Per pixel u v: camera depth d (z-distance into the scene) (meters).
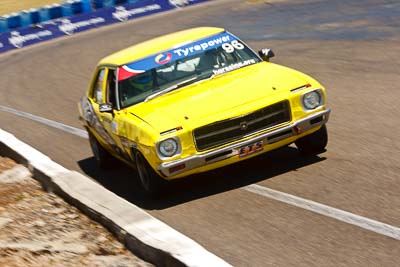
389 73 45.56
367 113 36.59
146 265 20.11
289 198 25.11
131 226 21.94
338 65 51.56
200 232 23.30
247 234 22.31
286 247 20.64
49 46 119.31
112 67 31.55
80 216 25.52
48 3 169.12
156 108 28.22
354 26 68.69
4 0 181.62
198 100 27.84
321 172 27.50
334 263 18.94
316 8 88.62
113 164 35.19
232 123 26.59
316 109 27.61
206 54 30.78
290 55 60.09
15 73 88.94
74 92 65.69
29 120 54.91
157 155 26.23
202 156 26.28
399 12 70.94
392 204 22.80
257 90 27.80
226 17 101.25
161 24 112.12
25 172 32.81
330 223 21.97
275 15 91.81
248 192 26.69
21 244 23.27
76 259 21.55
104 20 137.50
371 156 28.72
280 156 30.66
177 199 27.69
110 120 30.39
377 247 19.52
